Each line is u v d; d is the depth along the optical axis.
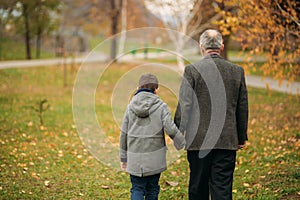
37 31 25.25
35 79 16.06
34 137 7.20
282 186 4.61
